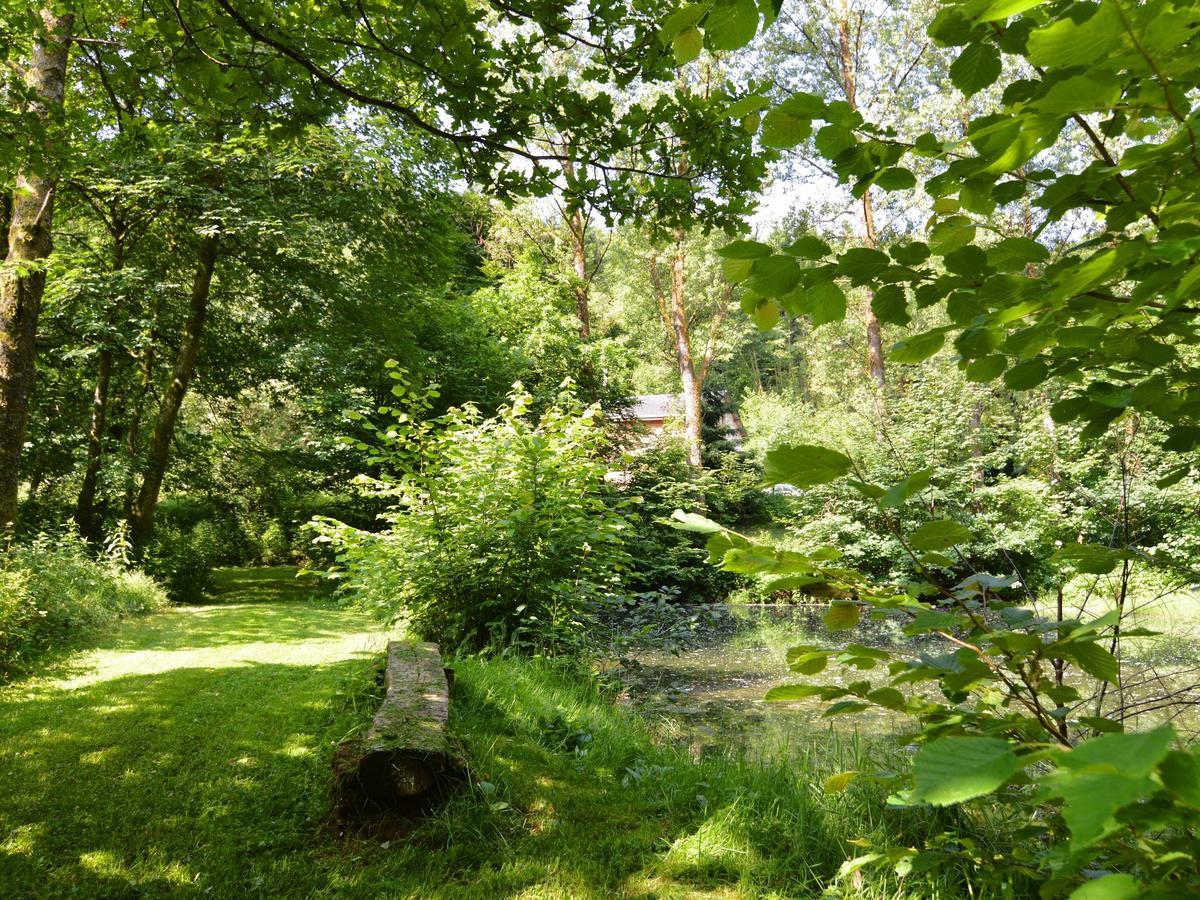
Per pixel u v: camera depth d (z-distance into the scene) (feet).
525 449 21.42
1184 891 2.04
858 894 7.97
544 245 69.51
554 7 10.62
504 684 16.65
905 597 3.79
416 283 49.78
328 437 50.08
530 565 21.36
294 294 43.27
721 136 11.27
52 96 21.65
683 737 17.44
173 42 11.48
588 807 11.12
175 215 38.70
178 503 60.03
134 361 44.01
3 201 34.37
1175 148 2.71
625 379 66.33
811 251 3.66
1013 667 3.69
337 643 25.76
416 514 22.48
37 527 40.93
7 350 23.77
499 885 8.83
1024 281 3.62
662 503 53.88
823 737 17.35
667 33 3.40
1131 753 1.52
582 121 11.58
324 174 41.81
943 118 52.19
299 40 11.37
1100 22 2.18
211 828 10.08
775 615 40.37
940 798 1.80
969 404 46.62
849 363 88.53
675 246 67.87
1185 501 24.38
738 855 9.36
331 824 10.25
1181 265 2.72
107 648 23.89
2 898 8.28
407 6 10.57
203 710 15.64
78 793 11.16
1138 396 4.42
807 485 3.29
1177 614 27.58
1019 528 37.70
